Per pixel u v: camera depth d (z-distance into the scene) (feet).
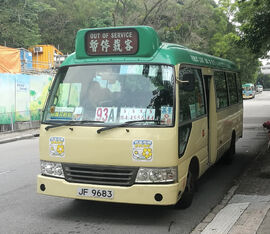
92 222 18.26
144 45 17.93
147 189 16.46
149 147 16.56
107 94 17.93
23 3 120.06
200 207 20.54
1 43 112.06
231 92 31.78
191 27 138.21
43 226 17.81
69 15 150.61
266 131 53.36
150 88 17.52
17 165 33.45
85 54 18.89
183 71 18.85
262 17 46.03
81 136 17.44
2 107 61.00
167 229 17.26
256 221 17.24
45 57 101.81
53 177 18.07
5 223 18.29
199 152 21.17
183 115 18.21
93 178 17.28
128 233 16.80
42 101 70.49
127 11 141.90
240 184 24.27
